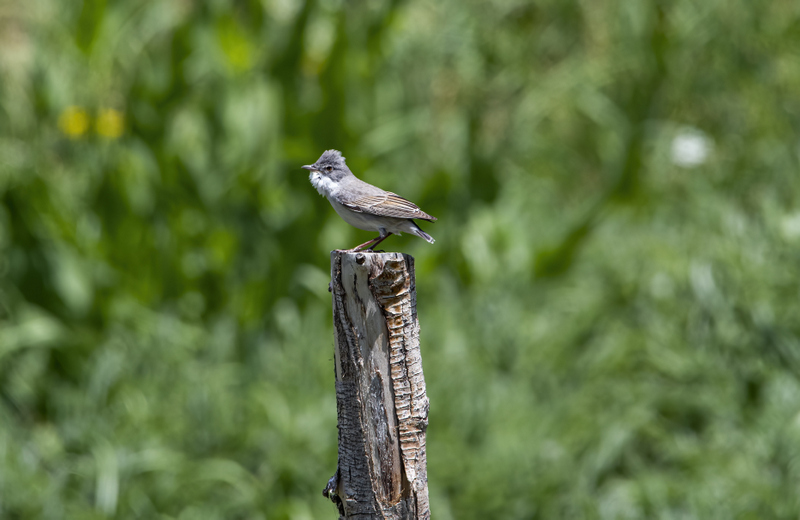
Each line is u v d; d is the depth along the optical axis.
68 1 14.09
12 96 14.07
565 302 12.96
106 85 14.42
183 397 10.33
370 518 5.12
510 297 13.16
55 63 13.76
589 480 9.34
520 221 15.15
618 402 10.27
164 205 13.14
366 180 14.07
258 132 13.91
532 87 16.62
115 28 14.06
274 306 13.05
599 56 17.33
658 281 12.36
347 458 5.20
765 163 14.93
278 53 13.82
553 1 17.28
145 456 9.28
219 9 13.84
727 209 13.93
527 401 10.48
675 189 16.09
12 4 15.37
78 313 12.23
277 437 9.89
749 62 16.23
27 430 10.62
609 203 14.57
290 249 13.40
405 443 5.09
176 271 13.02
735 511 8.48
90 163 13.37
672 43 16.00
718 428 9.84
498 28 16.98
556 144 17.61
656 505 8.73
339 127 13.71
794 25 16.05
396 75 15.35
